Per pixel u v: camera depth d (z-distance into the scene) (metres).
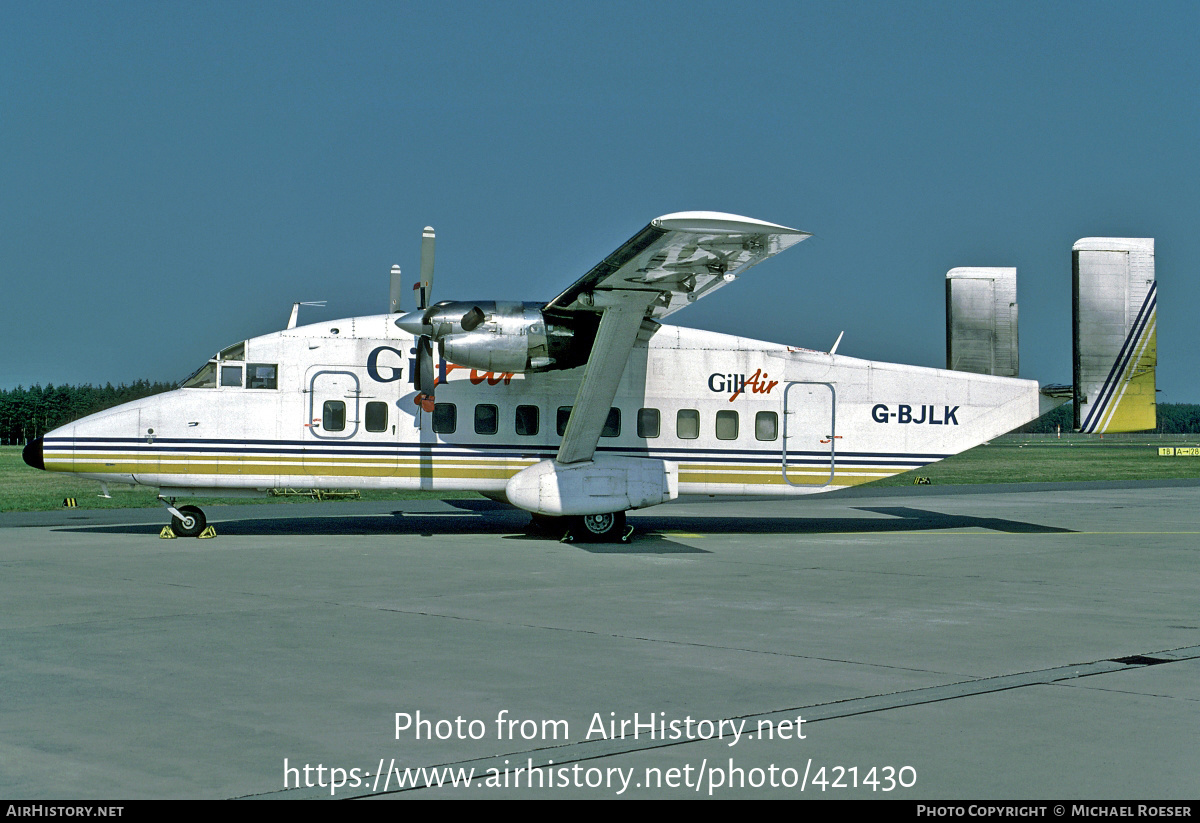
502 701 6.51
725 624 9.20
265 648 8.03
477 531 18.17
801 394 17.84
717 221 12.03
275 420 16.50
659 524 20.38
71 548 14.94
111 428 16.16
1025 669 7.45
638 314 14.94
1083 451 76.50
